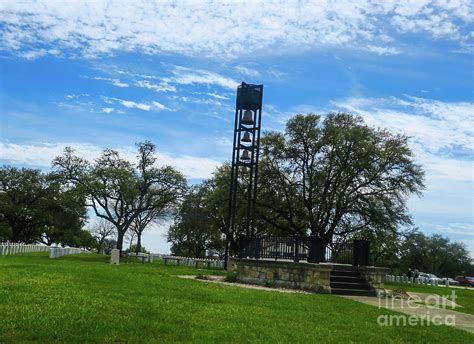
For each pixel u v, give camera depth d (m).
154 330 8.53
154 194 55.53
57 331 7.89
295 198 43.03
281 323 10.23
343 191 40.31
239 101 26.08
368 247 20.97
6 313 8.84
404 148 40.53
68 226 79.56
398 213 41.16
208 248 75.69
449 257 110.19
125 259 44.75
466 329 12.20
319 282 17.81
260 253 21.66
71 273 16.67
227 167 47.06
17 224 77.94
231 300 13.08
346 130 40.81
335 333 9.75
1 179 73.75
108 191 52.28
